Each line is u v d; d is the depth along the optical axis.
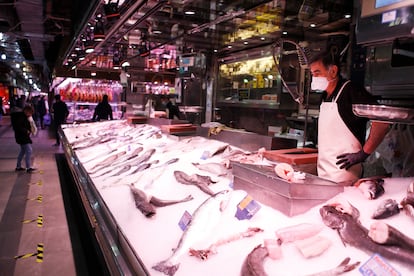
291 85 3.19
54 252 3.26
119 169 3.07
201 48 5.82
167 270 1.33
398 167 1.95
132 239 1.66
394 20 1.35
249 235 1.42
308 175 1.68
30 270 2.92
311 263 1.19
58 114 10.30
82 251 3.29
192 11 3.36
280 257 1.24
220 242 1.42
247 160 2.31
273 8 3.25
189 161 2.72
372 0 1.44
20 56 16.89
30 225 3.92
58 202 4.82
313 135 4.05
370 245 1.18
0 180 6.02
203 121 6.63
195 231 1.55
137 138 4.38
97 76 11.06
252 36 4.40
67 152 5.26
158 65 8.02
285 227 1.39
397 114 1.33
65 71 10.84
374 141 1.67
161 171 2.61
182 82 6.98
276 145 2.70
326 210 1.40
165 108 7.29
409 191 1.35
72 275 2.86
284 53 3.42
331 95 1.92
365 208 1.39
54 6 7.51
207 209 1.69
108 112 9.59
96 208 2.38
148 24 3.94
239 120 6.05
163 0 2.87
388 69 1.83
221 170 2.28
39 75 26.38
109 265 1.83
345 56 2.64
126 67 8.09
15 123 6.64
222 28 4.16
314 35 3.76
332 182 1.56
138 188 2.36
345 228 1.29
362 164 2.08
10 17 8.33
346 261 1.16
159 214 1.89
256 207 1.55
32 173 6.61
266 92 5.40
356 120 1.83
